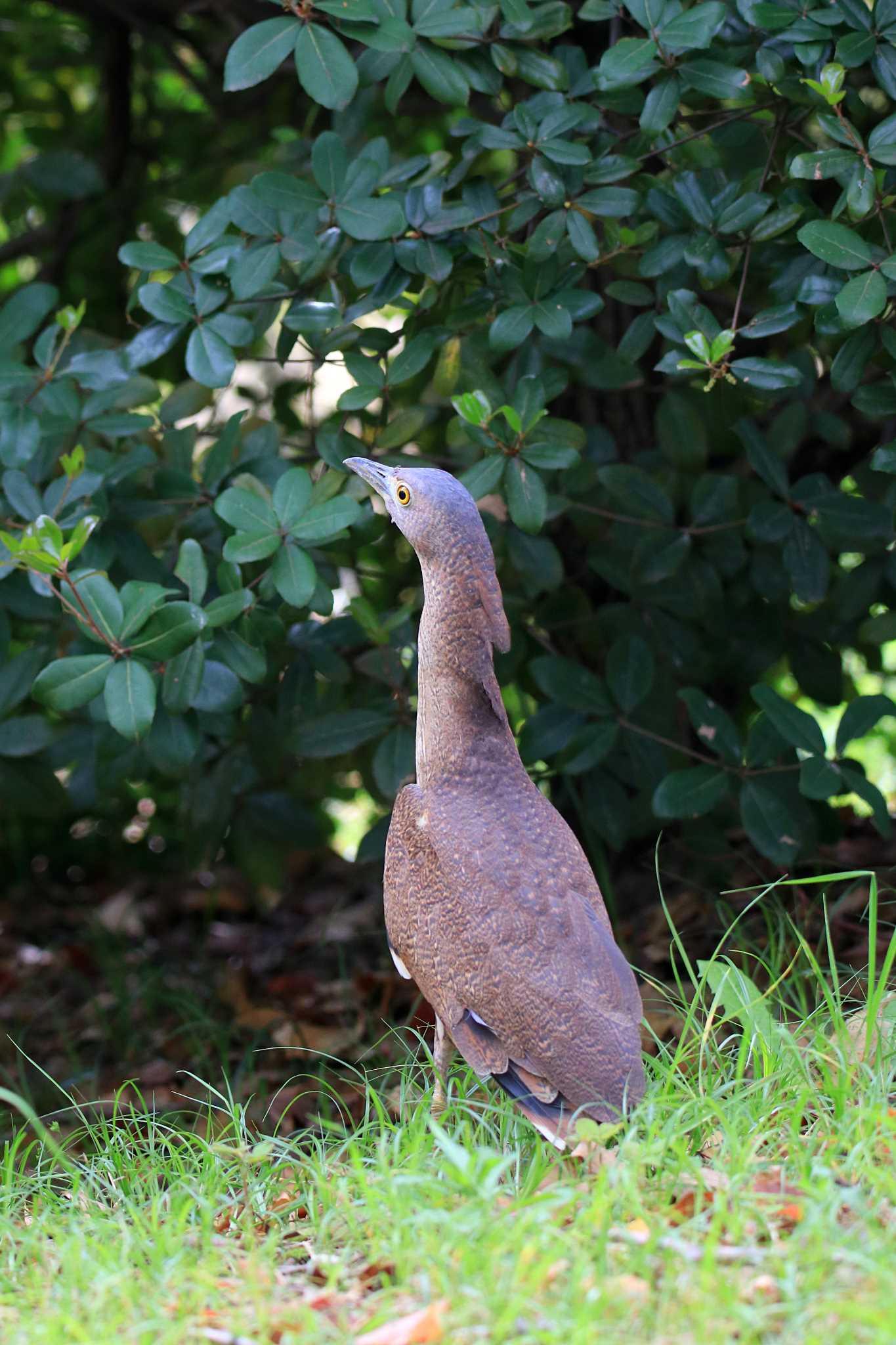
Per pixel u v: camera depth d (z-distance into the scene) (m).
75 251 14.67
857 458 11.84
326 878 15.54
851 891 10.31
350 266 8.64
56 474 9.56
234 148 14.19
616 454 10.95
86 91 16.66
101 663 7.66
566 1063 5.90
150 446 11.02
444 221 8.47
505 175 12.05
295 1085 10.27
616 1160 5.70
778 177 8.74
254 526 8.08
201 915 15.11
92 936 14.34
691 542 10.36
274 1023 11.45
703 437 10.60
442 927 6.26
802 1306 4.54
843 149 7.63
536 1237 4.98
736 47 8.48
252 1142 7.14
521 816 6.48
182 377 12.56
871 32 7.76
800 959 9.23
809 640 11.19
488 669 6.61
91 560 9.09
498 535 10.03
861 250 7.42
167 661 8.20
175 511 9.87
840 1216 5.31
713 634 10.81
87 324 14.48
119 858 16.33
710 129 8.47
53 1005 13.02
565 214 8.24
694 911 11.22
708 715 9.12
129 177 14.80
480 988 6.08
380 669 9.71
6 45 14.75
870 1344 4.36
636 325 8.82
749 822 9.05
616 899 12.23
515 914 6.11
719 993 6.76
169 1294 5.18
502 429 8.49
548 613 10.90
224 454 9.43
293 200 8.12
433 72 8.10
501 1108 6.65
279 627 8.59
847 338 8.38
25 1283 5.52
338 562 11.98
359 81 8.47
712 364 7.82
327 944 13.53
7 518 9.23
